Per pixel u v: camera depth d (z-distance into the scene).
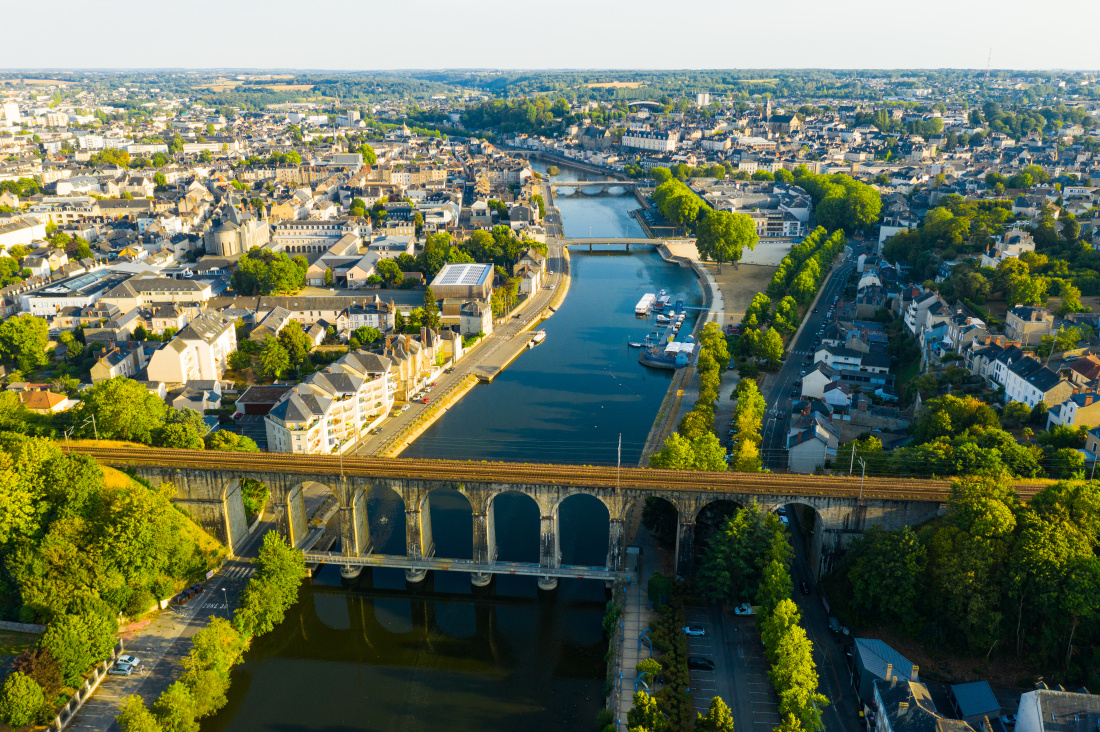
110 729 198.75
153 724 187.25
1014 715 194.62
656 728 188.00
